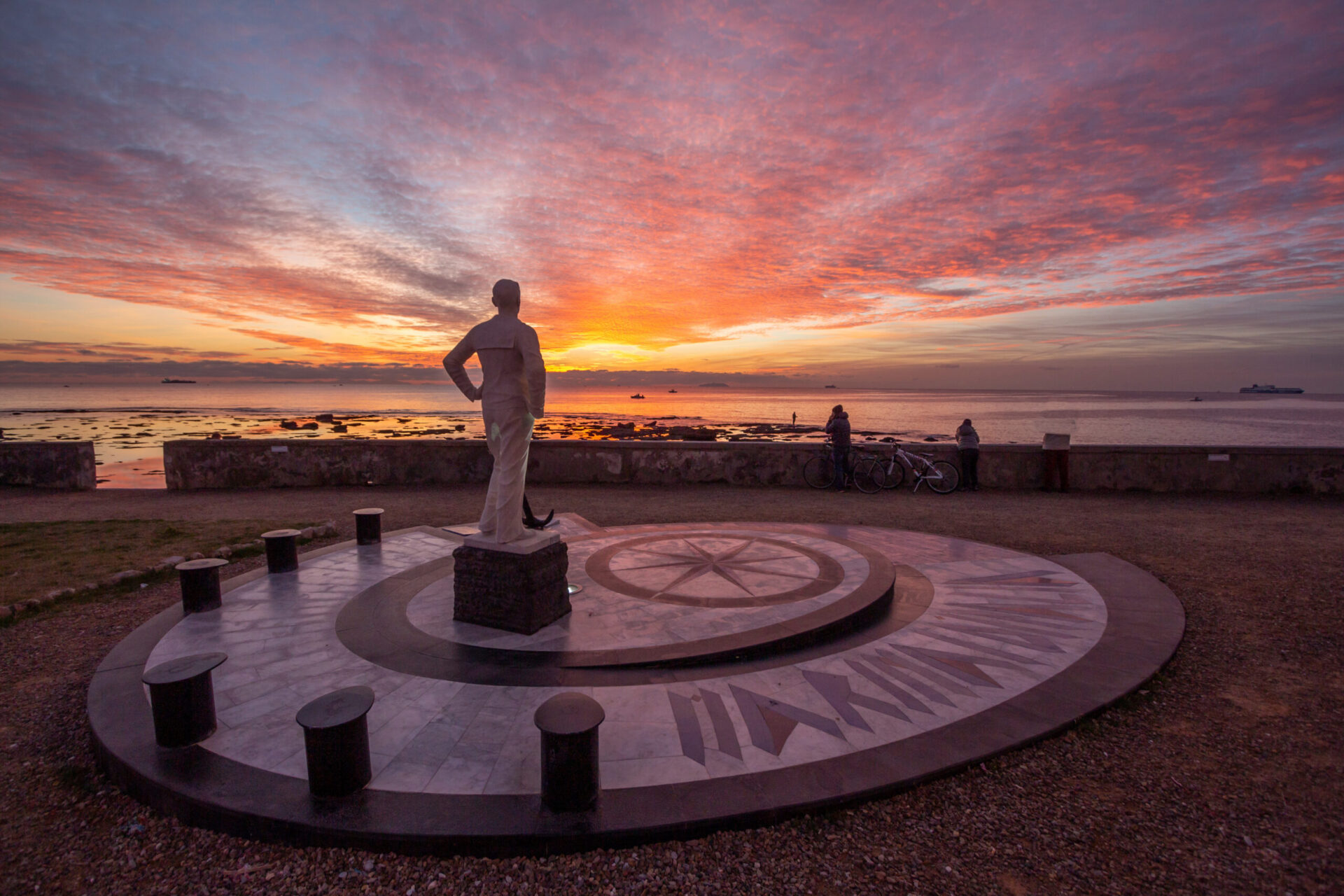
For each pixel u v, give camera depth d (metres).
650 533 8.16
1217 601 5.91
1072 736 3.65
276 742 3.48
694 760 3.31
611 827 2.78
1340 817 2.93
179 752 3.38
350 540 8.63
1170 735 3.66
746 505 11.06
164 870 2.73
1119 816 2.97
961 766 3.30
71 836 2.96
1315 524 9.21
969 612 5.59
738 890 2.56
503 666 4.41
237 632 5.04
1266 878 2.58
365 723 3.07
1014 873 2.63
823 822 2.95
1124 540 8.34
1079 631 5.09
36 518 9.92
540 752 3.40
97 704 3.89
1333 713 3.87
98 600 6.21
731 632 4.84
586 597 5.70
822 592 5.72
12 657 4.92
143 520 9.64
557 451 13.60
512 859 2.75
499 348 4.93
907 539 8.36
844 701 3.96
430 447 13.38
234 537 8.45
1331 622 5.31
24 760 3.59
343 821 2.83
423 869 2.70
